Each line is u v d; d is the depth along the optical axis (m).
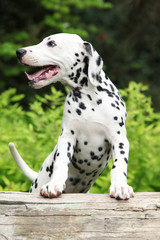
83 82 3.67
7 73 10.87
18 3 12.16
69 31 11.06
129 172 5.13
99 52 12.25
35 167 4.93
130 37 12.95
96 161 3.83
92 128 3.67
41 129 5.52
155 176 5.50
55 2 11.35
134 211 3.29
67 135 3.70
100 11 13.41
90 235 3.22
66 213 3.27
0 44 10.90
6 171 5.31
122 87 12.03
